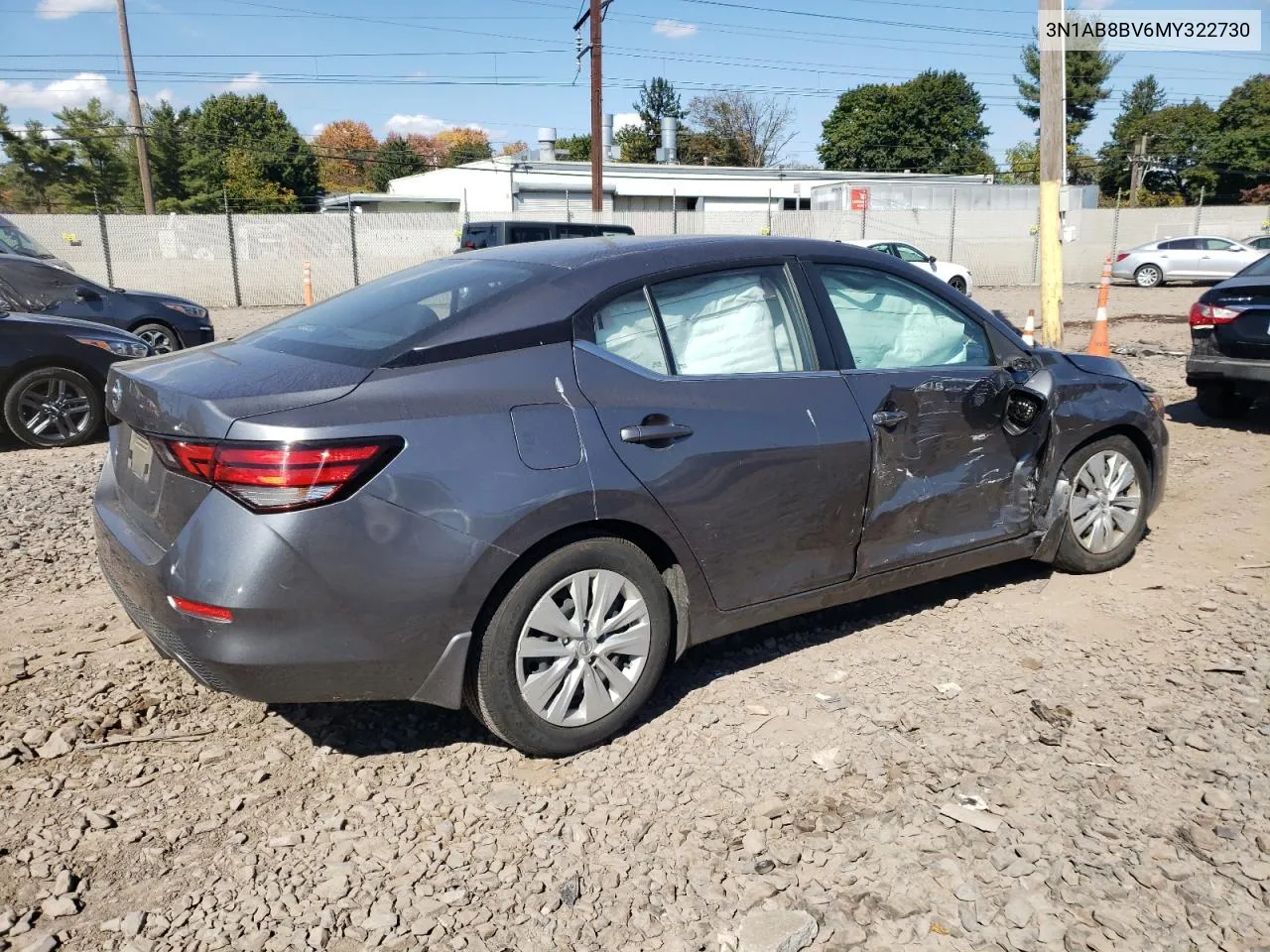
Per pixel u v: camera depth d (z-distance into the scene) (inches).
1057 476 170.1
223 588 103.1
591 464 117.3
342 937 92.4
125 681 143.3
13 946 90.6
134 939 92.0
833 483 139.7
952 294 163.6
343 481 104.0
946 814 108.7
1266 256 323.0
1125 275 1127.6
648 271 132.1
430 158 2942.9
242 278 969.5
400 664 109.9
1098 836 104.8
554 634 118.1
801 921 92.1
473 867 102.3
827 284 148.2
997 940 90.8
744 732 127.6
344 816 110.9
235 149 2191.2
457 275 137.8
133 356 318.7
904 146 2581.2
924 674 143.0
